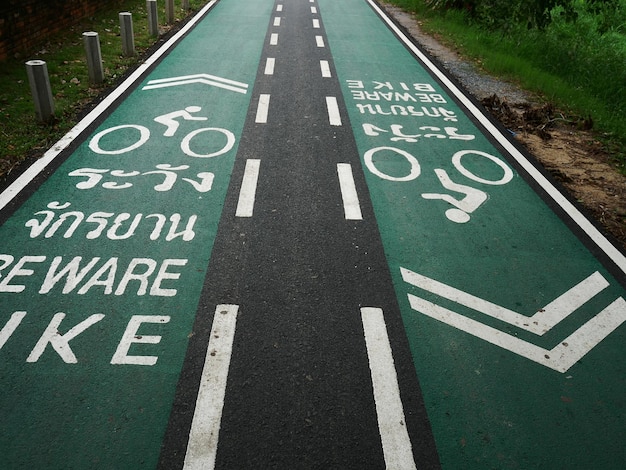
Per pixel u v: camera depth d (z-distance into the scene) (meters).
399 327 4.11
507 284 4.70
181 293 4.30
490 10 14.66
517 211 5.93
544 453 3.21
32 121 7.34
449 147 7.50
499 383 3.68
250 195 5.85
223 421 3.26
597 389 3.69
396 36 14.35
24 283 4.29
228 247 4.92
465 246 5.21
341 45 12.98
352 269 4.73
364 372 3.69
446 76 10.97
